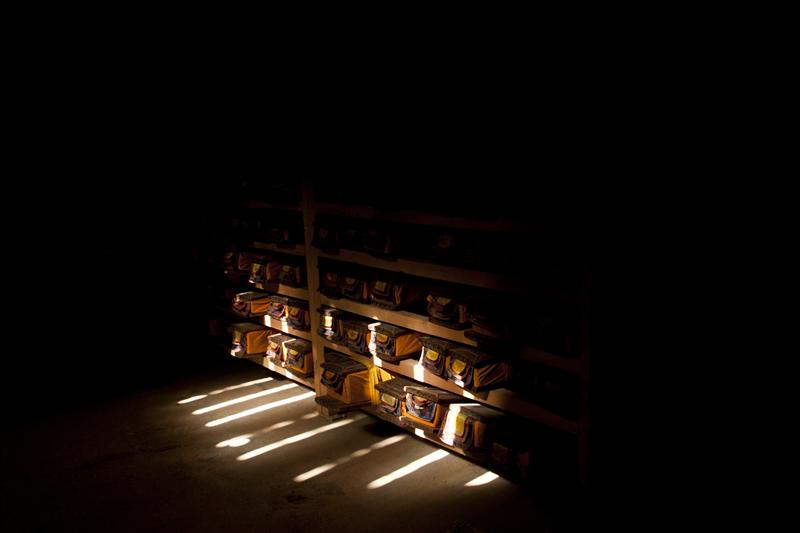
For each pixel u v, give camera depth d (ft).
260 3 14.17
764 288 9.25
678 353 9.66
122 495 11.39
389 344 12.26
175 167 19.26
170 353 19.51
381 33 12.18
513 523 10.02
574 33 9.37
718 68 8.83
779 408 9.46
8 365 18.62
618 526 9.62
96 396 16.30
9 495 11.52
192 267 19.60
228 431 13.89
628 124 9.14
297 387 16.35
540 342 9.84
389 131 12.33
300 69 13.51
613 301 9.27
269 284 15.70
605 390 9.48
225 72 16.19
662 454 9.94
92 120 18.62
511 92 10.35
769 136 8.79
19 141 18.07
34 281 18.89
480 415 11.02
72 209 18.98
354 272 13.23
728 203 9.21
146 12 16.78
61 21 17.22
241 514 10.61
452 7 11.04
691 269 9.43
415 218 11.43
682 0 8.76
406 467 11.94
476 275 10.66
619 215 9.11
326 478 11.66
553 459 10.31
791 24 8.36
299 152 14.17
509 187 10.05
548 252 9.73
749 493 9.73
